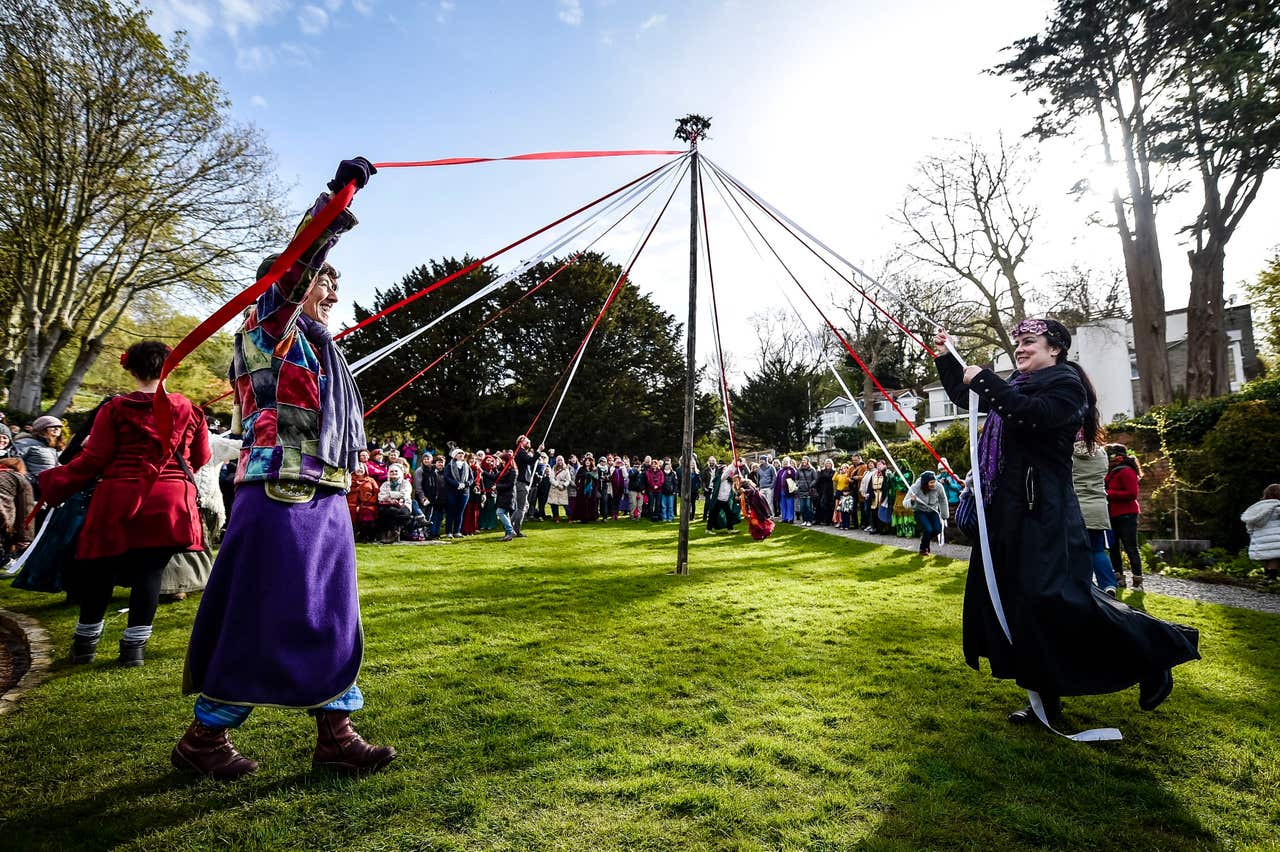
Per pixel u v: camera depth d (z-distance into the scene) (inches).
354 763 93.5
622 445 1274.6
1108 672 101.8
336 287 101.7
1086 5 753.6
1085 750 103.7
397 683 134.0
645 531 532.7
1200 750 104.2
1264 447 373.1
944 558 350.3
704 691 131.0
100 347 810.8
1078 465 239.1
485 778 92.4
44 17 658.2
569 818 82.0
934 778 94.0
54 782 91.0
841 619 195.2
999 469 112.7
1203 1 679.7
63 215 722.2
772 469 702.5
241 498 88.8
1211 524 400.2
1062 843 78.2
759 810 84.3
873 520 514.3
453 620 190.5
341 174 85.2
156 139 738.8
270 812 83.1
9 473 233.5
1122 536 272.2
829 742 106.3
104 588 144.9
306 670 86.7
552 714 117.6
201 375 909.8
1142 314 766.5
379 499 424.2
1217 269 721.6
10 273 745.0
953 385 124.5
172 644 161.3
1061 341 118.9
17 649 158.4
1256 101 648.4
